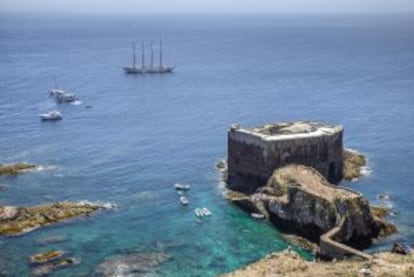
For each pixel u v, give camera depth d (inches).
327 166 5044.3
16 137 6934.1
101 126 7559.1
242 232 4148.6
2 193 4936.0
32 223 4200.3
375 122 7711.6
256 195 4564.5
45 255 3690.9
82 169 5634.8
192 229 4192.9
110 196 4874.5
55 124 7672.2
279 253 3484.3
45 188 5068.9
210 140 6776.6
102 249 3826.3
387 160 5925.2
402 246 3565.5
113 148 6432.1
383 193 4936.0
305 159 4928.6
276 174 4648.1
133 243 3932.1
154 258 3703.3
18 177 5374.0
